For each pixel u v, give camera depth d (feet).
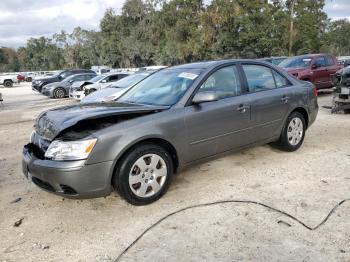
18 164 20.40
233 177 16.26
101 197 14.08
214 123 15.43
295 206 13.10
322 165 17.49
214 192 14.66
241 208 13.08
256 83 17.76
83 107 14.96
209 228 11.78
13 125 36.32
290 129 19.42
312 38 152.76
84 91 57.82
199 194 14.53
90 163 12.24
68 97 72.64
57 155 12.38
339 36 244.83
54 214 13.39
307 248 10.45
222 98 16.06
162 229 11.85
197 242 11.00
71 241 11.47
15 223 12.69
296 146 19.83
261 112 17.40
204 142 15.24
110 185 12.82
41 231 12.19
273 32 140.15
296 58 48.14
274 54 140.46
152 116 13.76
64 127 12.41
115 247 11.00
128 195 13.14
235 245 10.75
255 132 17.35
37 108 54.39
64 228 12.33
